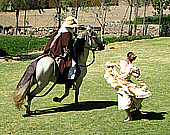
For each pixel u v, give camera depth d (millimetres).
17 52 24938
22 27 46812
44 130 8523
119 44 28641
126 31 41219
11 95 12523
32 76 9391
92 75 16047
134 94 8945
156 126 8781
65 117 9633
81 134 8203
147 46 26344
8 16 51344
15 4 45094
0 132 8391
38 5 48625
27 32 45750
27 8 48125
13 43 29094
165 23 39906
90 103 11250
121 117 9594
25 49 26516
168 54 21938
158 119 9359
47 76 9633
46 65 9586
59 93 12805
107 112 10117
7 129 8633
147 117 9547
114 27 42562
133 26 40312
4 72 17188
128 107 8992
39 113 10117
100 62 19656
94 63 19344
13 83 14633
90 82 14562
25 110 10500
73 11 42750
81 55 10656
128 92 8961
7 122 9234
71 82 10242
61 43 10062
